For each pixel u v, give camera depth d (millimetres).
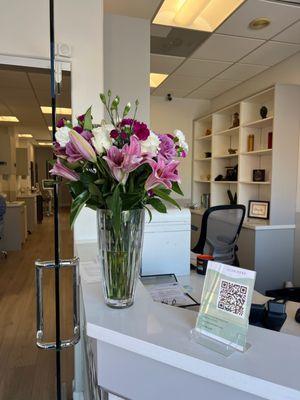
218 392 662
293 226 3291
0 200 4586
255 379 595
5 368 2086
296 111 3227
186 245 1713
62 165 802
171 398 721
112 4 2285
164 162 770
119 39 2393
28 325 2658
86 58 1794
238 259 3295
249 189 3869
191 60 3441
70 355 2191
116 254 854
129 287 883
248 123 3650
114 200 762
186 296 1403
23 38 1724
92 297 958
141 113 2457
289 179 3258
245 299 681
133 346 730
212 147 4461
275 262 3266
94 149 745
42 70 1817
